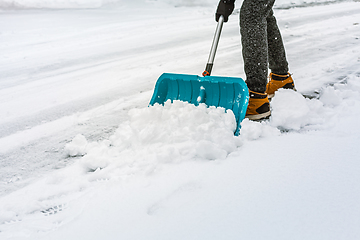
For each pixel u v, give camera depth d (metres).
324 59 3.44
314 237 0.84
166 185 1.18
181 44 5.21
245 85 1.62
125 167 1.36
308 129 1.68
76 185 1.29
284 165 1.25
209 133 1.46
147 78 3.24
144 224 0.96
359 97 2.05
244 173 1.21
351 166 1.21
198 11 10.48
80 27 8.03
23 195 1.26
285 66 2.21
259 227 0.90
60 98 2.76
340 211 0.94
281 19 7.18
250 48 1.72
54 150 1.72
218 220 0.94
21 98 2.84
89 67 3.98
